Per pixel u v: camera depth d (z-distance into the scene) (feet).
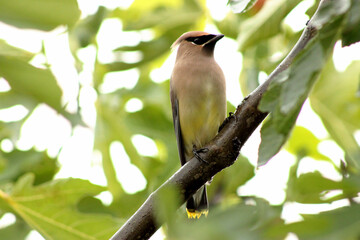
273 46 37.09
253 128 24.49
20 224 37.91
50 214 29.66
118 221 29.73
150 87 41.27
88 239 29.76
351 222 13.43
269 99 13.03
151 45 38.63
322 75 32.91
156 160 41.52
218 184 38.24
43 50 31.55
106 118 38.40
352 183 17.74
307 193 18.12
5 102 36.40
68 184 30.14
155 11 38.86
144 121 40.60
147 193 39.01
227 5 16.61
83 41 37.11
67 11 17.79
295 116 12.53
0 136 38.24
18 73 22.50
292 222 13.78
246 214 14.98
